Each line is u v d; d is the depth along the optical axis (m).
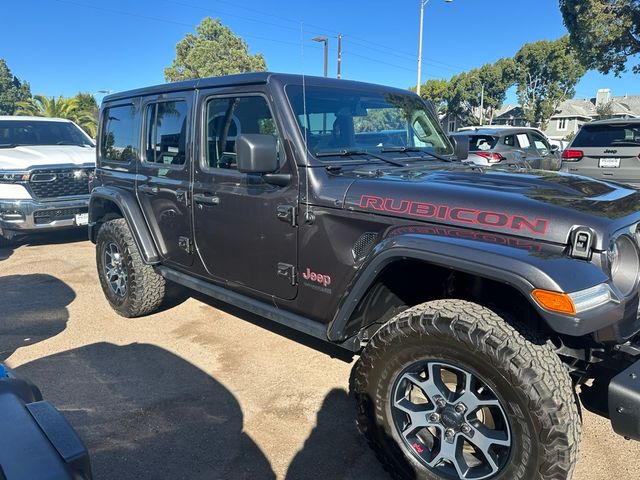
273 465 2.55
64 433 1.50
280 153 2.78
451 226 2.18
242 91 3.00
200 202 3.33
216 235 3.28
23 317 4.57
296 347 3.88
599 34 19.44
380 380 2.30
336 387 3.29
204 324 4.35
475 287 2.44
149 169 3.88
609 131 7.40
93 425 2.89
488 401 2.03
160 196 3.75
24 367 3.60
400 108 3.49
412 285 2.59
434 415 2.19
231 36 45.50
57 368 3.58
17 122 8.36
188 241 3.55
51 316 4.59
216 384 3.34
